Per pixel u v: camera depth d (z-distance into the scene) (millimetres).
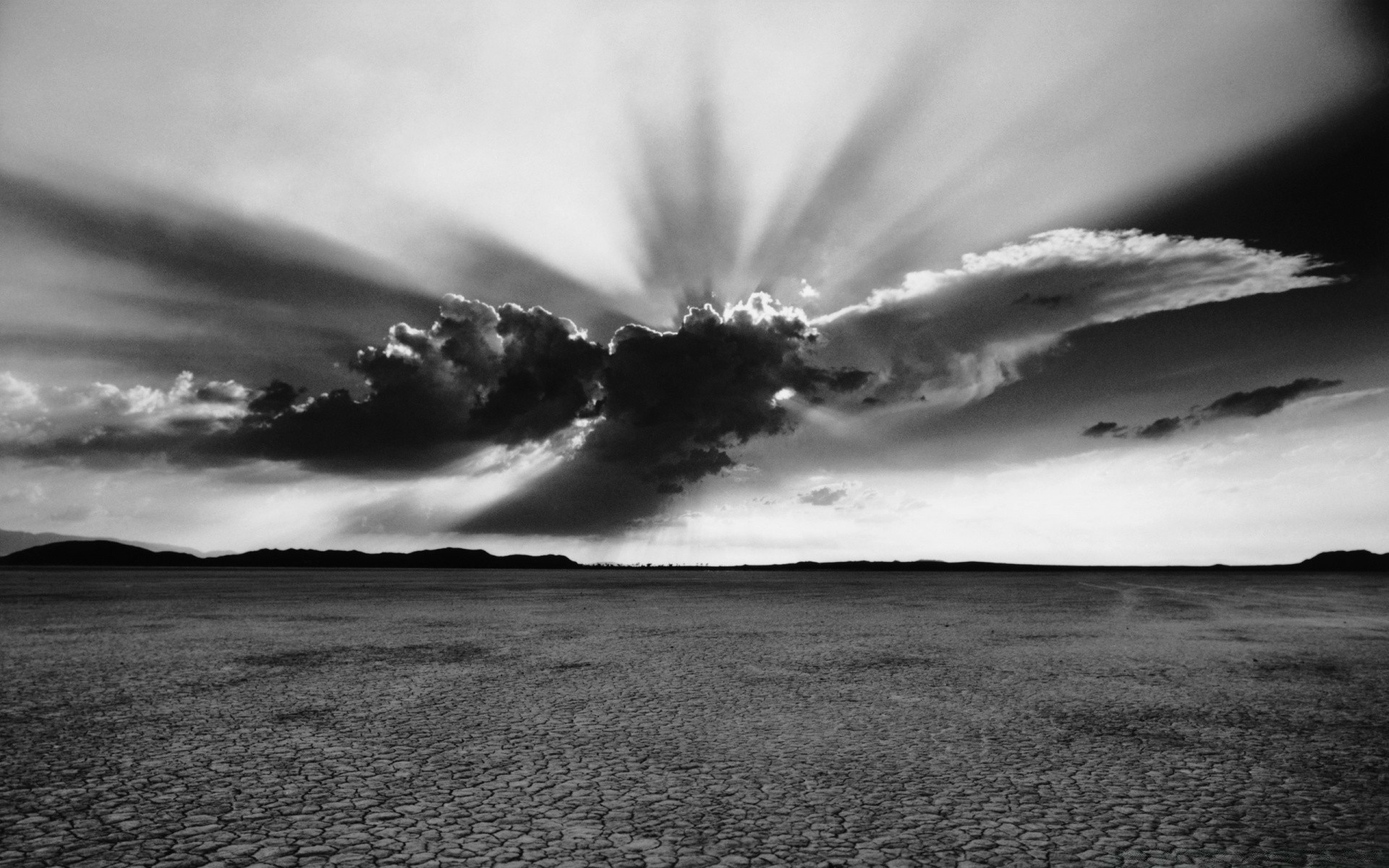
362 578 135250
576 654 26562
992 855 9000
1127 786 11633
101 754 13055
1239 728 15445
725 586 103688
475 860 8703
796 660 25156
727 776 11945
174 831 9523
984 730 15117
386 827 9711
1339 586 102438
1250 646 29438
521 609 50719
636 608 52188
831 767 12461
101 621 38531
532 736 14406
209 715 16219
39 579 110562
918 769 12406
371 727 15133
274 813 10172
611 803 10648
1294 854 9156
